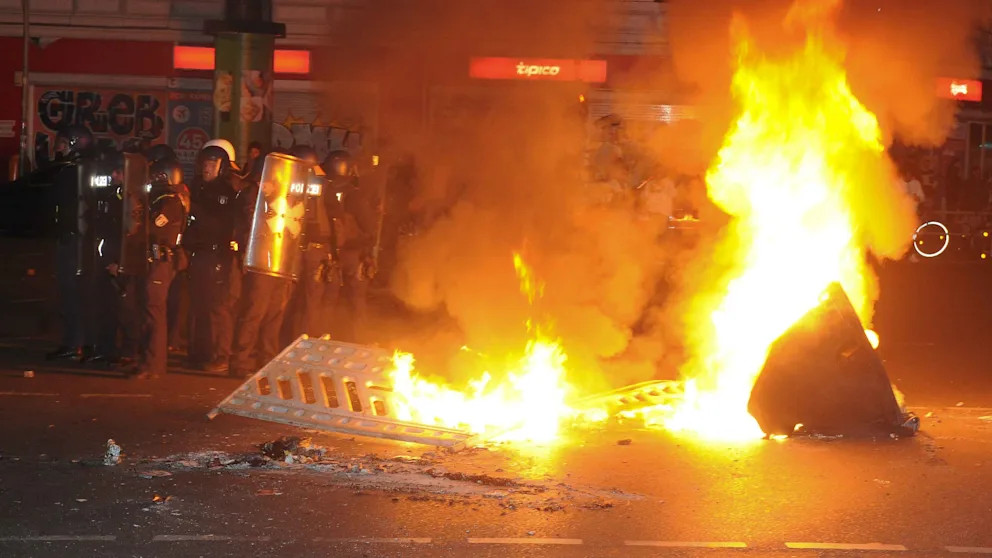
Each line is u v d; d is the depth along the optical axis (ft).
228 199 70.23
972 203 176.76
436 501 42.11
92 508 40.40
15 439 50.98
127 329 71.56
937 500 43.32
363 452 49.75
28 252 129.90
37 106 184.44
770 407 53.67
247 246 68.69
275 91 182.29
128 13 182.60
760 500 43.01
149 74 184.03
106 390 63.57
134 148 76.95
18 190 128.77
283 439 50.16
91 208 71.97
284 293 70.90
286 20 181.37
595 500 42.68
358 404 55.42
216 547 36.35
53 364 71.92
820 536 38.68
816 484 45.47
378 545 36.86
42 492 42.34
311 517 39.81
